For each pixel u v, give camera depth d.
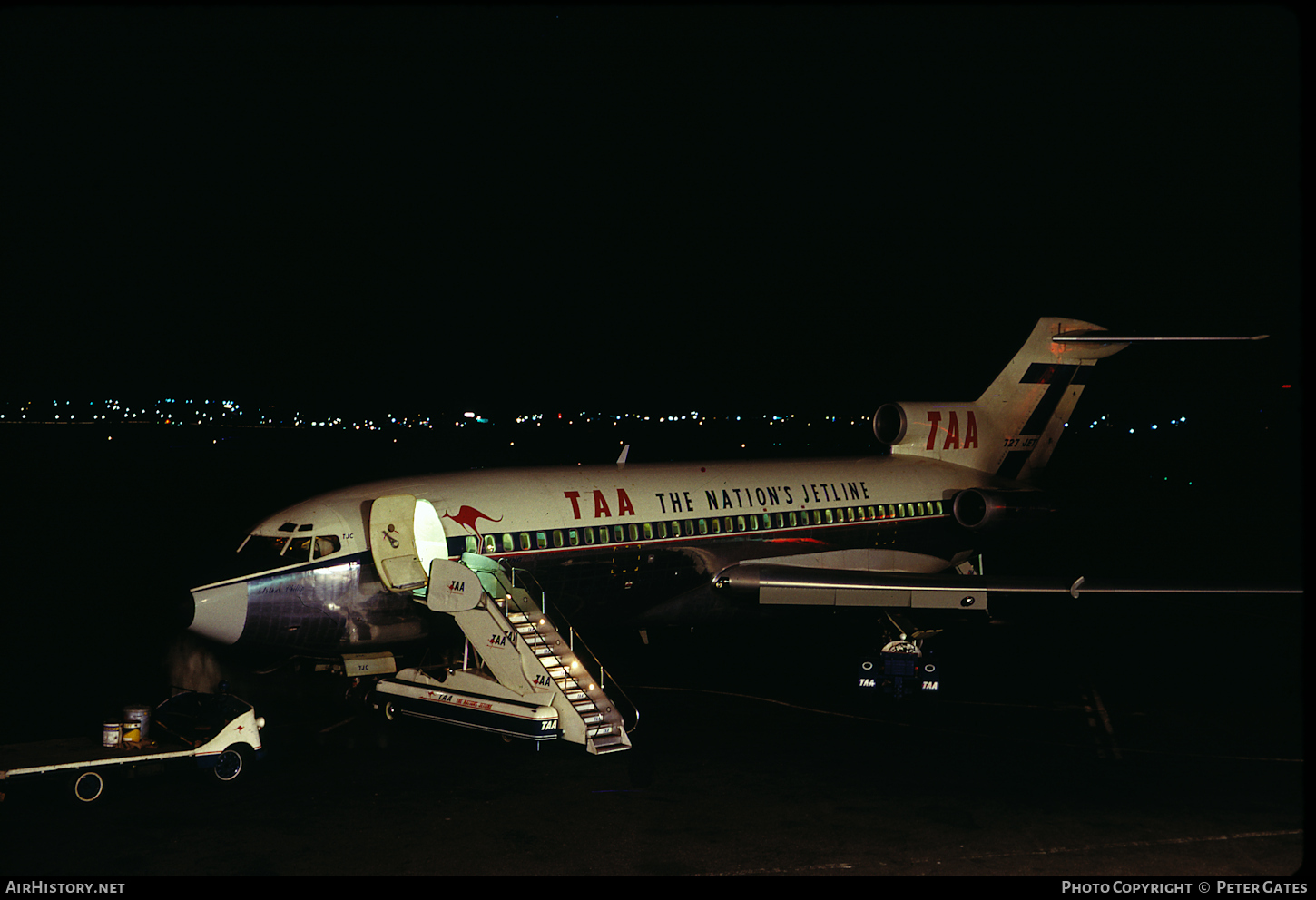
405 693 16.02
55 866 10.38
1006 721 16.59
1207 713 17.12
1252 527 48.28
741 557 21.16
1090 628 25.80
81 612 25.50
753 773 13.70
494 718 14.62
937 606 19.67
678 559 20.08
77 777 12.14
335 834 11.34
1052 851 10.89
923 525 24.38
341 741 15.22
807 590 20.33
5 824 11.62
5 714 16.20
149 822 11.70
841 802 12.48
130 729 13.14
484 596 15.56
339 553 16.56
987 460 26.64
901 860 10.62
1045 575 33.28
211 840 11.13
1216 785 13.21
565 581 18.52
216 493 58.22
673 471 21.27
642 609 20.02
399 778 13.42
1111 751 14.82
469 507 17.77
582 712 14.59
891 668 18.23
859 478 23.84
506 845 11.04
